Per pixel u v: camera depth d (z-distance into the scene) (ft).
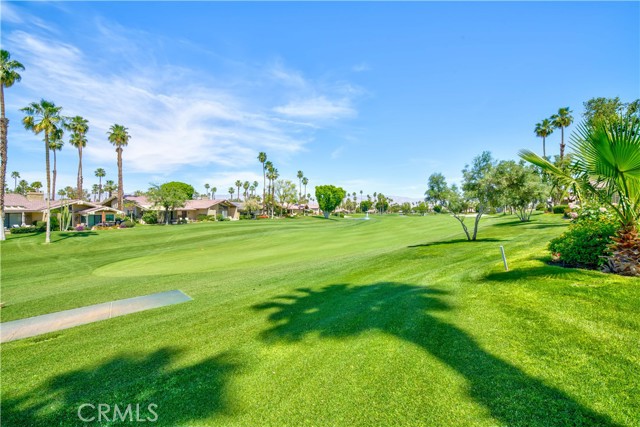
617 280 17.98
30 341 17.80
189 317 20.01
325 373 11.99
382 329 15.62
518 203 56.18
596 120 19.26
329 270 32.48
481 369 11.45
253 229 123.85
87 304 25.43
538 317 14.90
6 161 91.30
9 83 89.25
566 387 10.10
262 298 23.20
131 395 11.48
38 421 10.32
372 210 476.54
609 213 25.52
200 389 11.55
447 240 57.93
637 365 10.73
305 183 388.37
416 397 10.21
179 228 127.85
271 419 9.66
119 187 168.35
